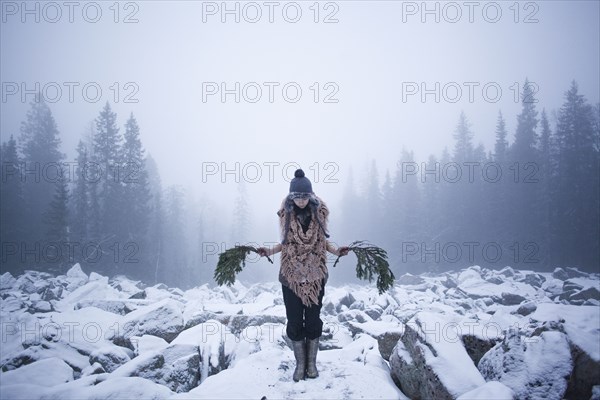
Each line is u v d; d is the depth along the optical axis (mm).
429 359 3887
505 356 3969
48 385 5008
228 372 4258
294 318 3977
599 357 3727
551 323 4266
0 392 4016
